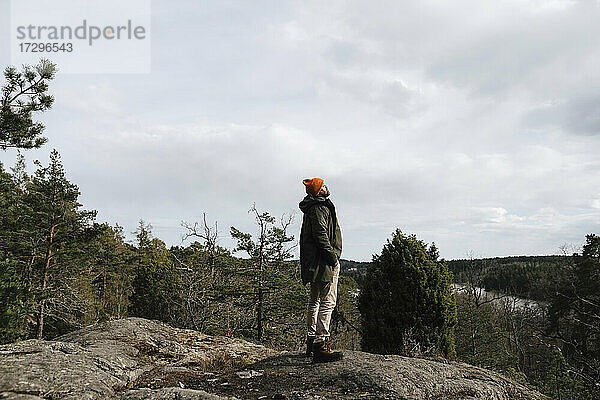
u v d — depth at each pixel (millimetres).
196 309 18625
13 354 4477
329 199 5441
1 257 16000
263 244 20531
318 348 5238
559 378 9180
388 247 10172
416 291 9516
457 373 5469
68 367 4250
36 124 15180
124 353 5965
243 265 20266
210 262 21516
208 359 6422
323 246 5094
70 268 25109
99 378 4273
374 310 9922
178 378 4938
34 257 23766
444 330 9461
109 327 7594
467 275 30344
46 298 21266
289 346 19891
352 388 4371
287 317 20531
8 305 14406
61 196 24734
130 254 39375
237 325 19328
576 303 25766
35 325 24016
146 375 5102
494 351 21953
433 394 4570
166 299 20047
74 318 25328
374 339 9789
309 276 5184
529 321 29922
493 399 4980
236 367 6039
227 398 3896
